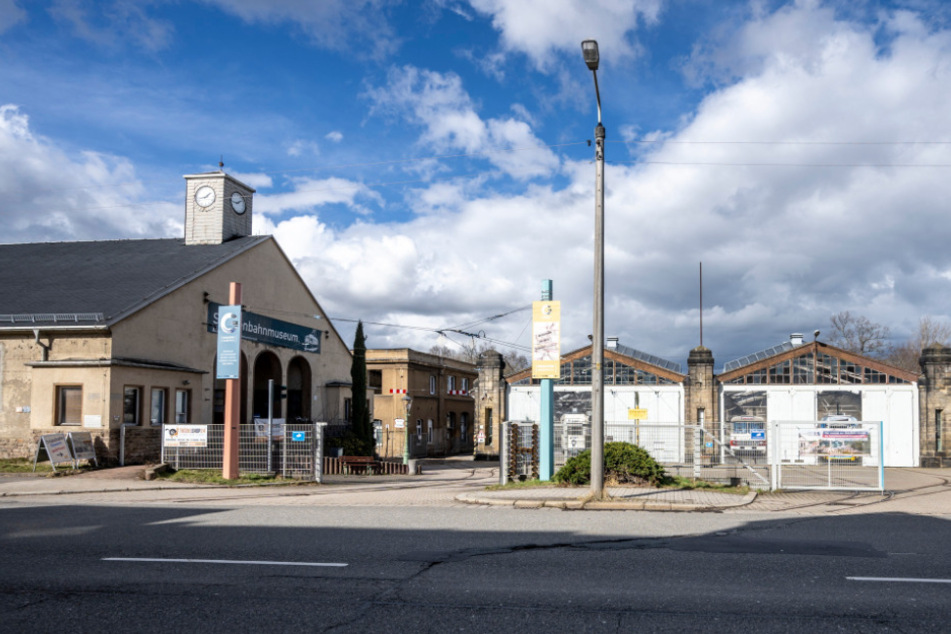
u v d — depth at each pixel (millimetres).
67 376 24094
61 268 31281
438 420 57781
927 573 7816
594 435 14695
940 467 32188
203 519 12125
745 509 14062
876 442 18562
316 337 39375
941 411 32688
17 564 8320
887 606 6469
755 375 37031
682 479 18641
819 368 36500
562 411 36625
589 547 9391
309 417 38344
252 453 22516
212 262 30766
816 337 36750
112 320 24312
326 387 40344
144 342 25938
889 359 77875
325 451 34375
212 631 5828
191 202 35312
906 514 13406
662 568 8055
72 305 25781
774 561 8461
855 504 15242
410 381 53031
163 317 27062
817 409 33875
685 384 34875
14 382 24625
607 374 38250
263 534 10406
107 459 23391
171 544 9586
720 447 22812
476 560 8500
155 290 27172
